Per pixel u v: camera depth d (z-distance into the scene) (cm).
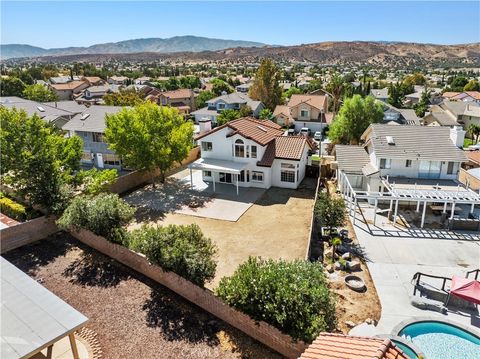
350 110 5347
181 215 3244
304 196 3700
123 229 2488
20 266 2411
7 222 2919
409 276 2286
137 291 2119
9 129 2947
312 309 1606
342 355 1164
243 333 1777
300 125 7738
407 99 12656
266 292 1656
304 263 1855
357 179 3775
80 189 3650
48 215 2845
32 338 1349
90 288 2156
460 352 1703
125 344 1714
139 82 16438
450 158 3297
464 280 1969
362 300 2044
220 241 2750
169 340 1738
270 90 9262
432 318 1894
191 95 10369
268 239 2780
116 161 4797
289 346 1596
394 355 1121
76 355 1520
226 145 3919
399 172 3434
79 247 2670
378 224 3062
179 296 2070
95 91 11525
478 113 8225
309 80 18475
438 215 3247
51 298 1588
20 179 2994
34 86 9888
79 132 4875
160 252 2033
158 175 4372
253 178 3953
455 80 15938
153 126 3728
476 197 2934
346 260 2442
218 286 2009
